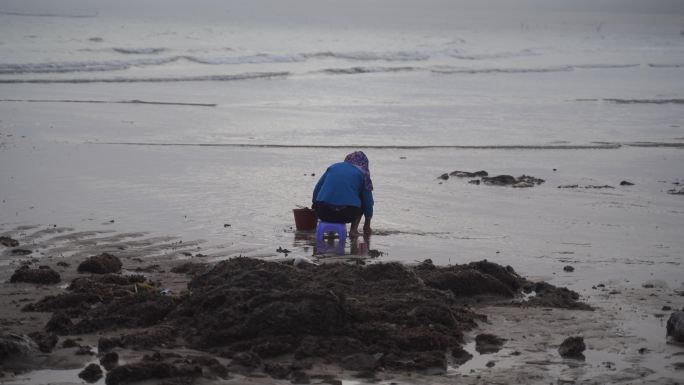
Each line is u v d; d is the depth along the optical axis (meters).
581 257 21.98
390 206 27.92
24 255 20.69
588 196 30.45
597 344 15.01
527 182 32.75
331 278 18.00
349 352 13.89
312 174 33.44
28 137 41.22
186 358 13.41
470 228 25.12
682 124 52.91
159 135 43.53
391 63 108.00
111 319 15.29
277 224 25.09
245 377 12.92
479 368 13.70
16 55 85.62
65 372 12.95
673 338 15.33
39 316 15.82
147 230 23.75
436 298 17.09
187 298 16.05
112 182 30.66
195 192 29.30
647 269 20.88
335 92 69.94
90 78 74.06
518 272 20.38
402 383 12.88
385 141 43.44
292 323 14.34
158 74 80.62
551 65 113.50
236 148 39.81
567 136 46.91
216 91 67.94
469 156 39.25
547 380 13.17
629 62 124.38
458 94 70.62
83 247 21.66
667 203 29.48
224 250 21.86
